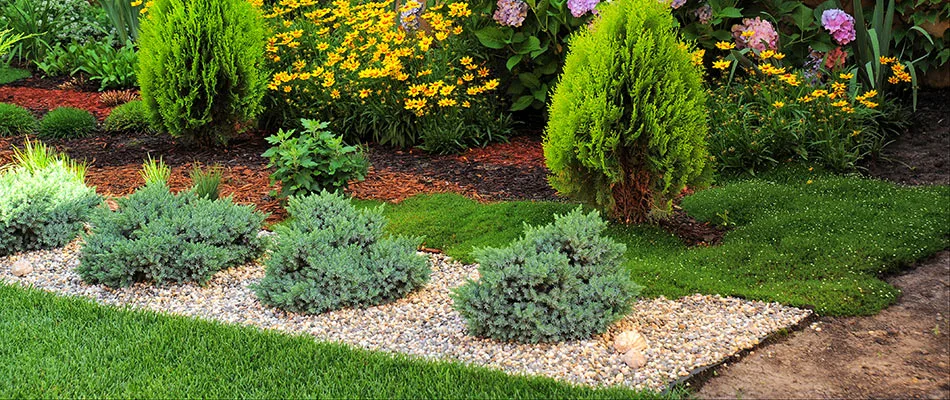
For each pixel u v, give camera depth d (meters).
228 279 4.79
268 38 8.23
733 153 6.71
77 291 4.64
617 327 3.97
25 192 5.32
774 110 6.81
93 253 4.72
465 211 5.90
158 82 7.49
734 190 6.05
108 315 4.10
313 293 4.23
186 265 4.62
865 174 6.64
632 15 4.98
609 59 5.01
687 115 5.10
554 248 4.08
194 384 3.40
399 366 3.56
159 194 5.08
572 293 3.92
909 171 6.62
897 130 7.43
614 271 4.13
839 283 4.46
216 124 7.75
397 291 4.43
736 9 7.68
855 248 4.89
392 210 6.11
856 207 5.57
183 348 3.74
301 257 4.39
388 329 4.07
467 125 7.82
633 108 5.06
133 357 3.64
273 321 4.19
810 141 6.73
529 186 6.65
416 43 8.01
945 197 5.69
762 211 5.69
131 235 4.86
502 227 5.57
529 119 8.66
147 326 3.97
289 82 8.24
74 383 3.40
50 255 5.23
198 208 5.04
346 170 6.12
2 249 5.22
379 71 7.39
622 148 5.24
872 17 8.16
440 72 7.76
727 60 7.58
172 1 7.27
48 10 12.23
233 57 7.50
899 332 3.94
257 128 8.59
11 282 4.77
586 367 3.60
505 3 7.45
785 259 4.84
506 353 3.77
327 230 4.50
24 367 3.53
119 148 8.05
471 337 3.95
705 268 4.80
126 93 10.05
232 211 5.07
